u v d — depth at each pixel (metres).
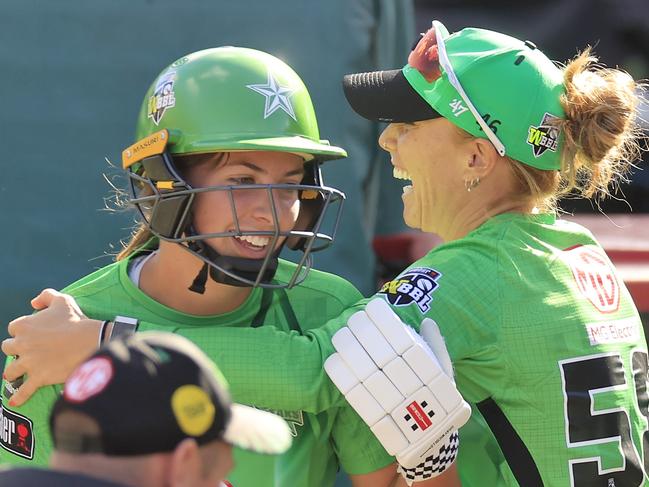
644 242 15.79
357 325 6.73
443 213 7.82
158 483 4.17
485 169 7.54
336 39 13.70
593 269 7.57
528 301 7.15
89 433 4.12
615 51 27.84
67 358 6.71
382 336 6.65
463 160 7.61
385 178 15.58
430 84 7.55
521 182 7.60
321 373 6.79
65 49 13.39
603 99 7.50
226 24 13.59
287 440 4.79
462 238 7.50
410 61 7.70
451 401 6.62
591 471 7.07
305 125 6.96
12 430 7.07
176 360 4.28
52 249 13.27
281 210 6.77
